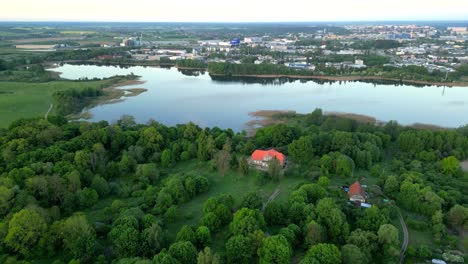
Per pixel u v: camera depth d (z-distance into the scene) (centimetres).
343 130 19625
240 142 17488
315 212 10612
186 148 16500
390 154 17375
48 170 12688
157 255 8344
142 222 10131
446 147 16975
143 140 16500
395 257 9519
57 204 11719
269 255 8712
